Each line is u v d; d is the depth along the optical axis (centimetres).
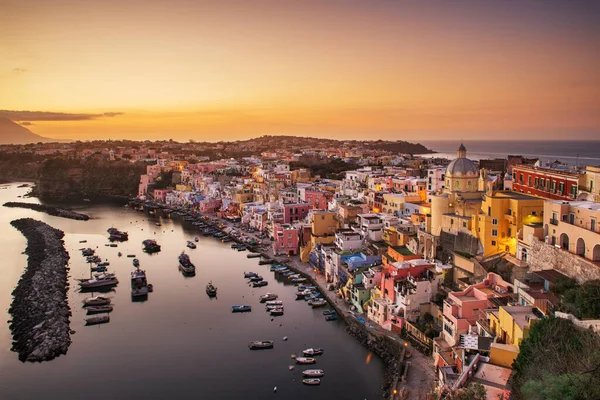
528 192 11119
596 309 6175
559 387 4462
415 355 8975
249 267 16012
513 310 6881
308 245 16200
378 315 10675
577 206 7856
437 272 10325
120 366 9688
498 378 5938
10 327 11581
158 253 18000
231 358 9862
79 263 16688
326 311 11950
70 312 12288
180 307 12550
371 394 8419
